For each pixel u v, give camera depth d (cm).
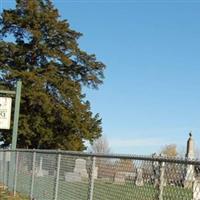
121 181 1076
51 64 5281
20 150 1927
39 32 5234
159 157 944
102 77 5541
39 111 5181
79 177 1283
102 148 7719
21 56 5309
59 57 5281
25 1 5316
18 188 1931
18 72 5106
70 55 5400
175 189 877
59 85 5234
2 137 5216
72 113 5216
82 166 1272
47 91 5272
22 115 5072
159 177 932
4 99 3188
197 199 814
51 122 5191
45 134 5147
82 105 5247
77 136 5278
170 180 897
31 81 5091
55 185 1459
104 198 1142
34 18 5303
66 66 5403
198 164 819
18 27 5322
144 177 989
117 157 1093
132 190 1029
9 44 5250
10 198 1823
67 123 5184
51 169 1515
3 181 2262
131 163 1044
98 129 5425
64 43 5409
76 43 5434
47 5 5406
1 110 3177
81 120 5259
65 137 5244
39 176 1644
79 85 5331
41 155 1638
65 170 1391
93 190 1198
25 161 1848
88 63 5453
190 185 841
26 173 1823
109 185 1124
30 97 4988
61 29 5344
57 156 1466
